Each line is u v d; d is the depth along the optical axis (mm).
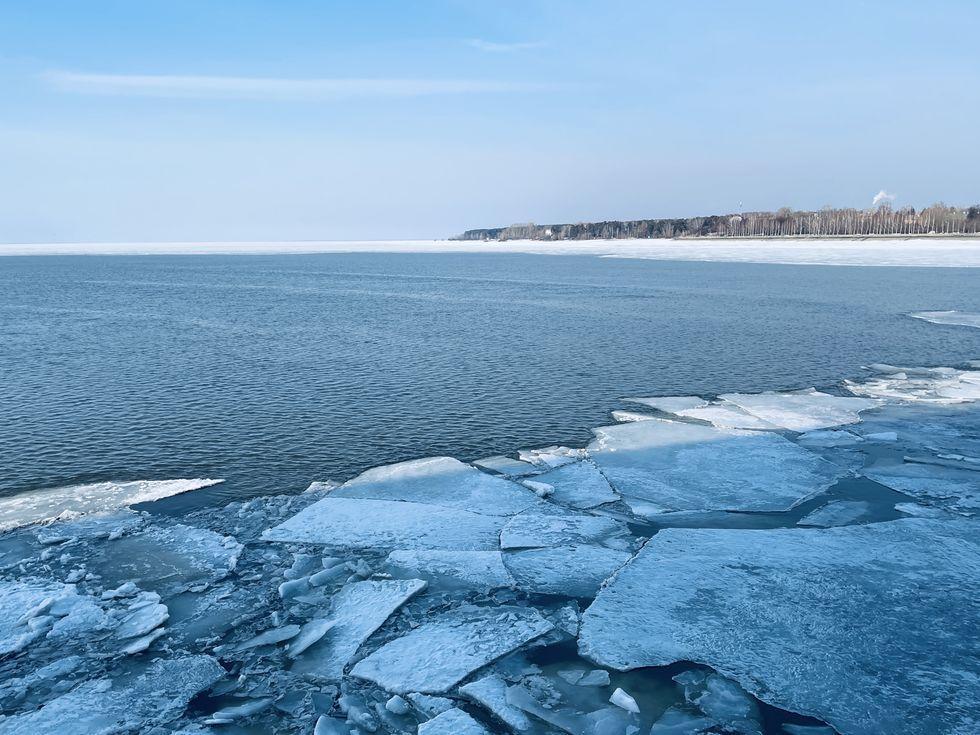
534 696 5301
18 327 24391
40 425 12336
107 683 5422
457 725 4949
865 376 16359
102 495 9258
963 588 6777
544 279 48188
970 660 5660
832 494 9359
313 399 14133
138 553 7629
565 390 14969
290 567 7367
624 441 11453
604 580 7012
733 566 7227
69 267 74312
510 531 8141
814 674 5500
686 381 15852
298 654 5863
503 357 18516
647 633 6055
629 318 26250
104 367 17297
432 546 7793
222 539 7945
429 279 50062
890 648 5828
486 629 6211
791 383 15695
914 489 9406
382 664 5703
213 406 13594
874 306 29609
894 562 7301
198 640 6082
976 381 15695
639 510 8852
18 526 8312
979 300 31656
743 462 10477
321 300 34344
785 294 35156
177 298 35875
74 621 6266
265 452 11000
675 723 4988
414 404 13789
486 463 10492
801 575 7031
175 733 4895
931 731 4848
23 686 5414
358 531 8172
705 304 30859
